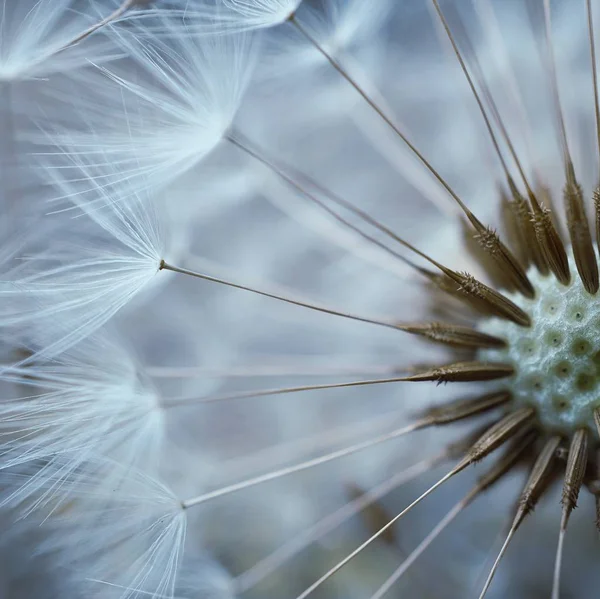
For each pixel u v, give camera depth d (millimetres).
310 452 73
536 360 57
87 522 60
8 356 60
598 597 70
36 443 57
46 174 61
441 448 67
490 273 61
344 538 72
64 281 56
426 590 71
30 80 62
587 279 56
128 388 59
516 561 71
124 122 59
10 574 67
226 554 71
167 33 58
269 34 65
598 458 57
